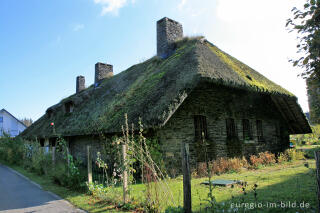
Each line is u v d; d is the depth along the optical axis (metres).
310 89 3.34
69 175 7.47
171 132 8.87
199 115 9.99
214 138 10.20
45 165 9.97
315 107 3.46
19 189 7.74
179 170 8.75
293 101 13.30
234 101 11.57
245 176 7.86
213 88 10.62
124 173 5.39
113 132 9.45
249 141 11.95
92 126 10.97
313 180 6.11
